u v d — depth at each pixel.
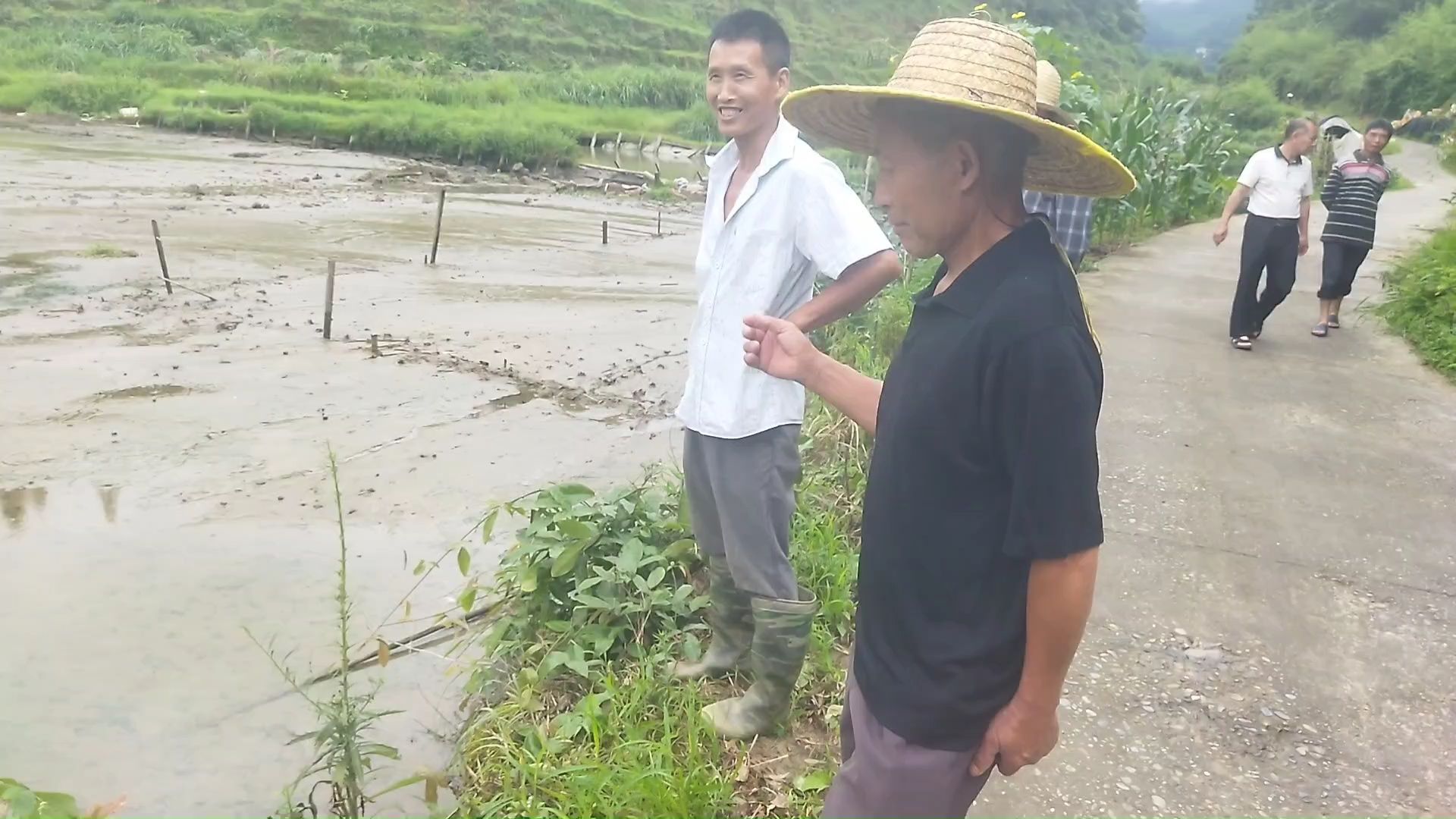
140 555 4.51
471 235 14.54
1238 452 5.23
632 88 41.88
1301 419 5.75
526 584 3.44
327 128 27.17
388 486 5.29
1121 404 5.91
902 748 1.74
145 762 3.22
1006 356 1.46
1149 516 4.46
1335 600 3.81
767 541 2.75
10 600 4.12
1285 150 6.88
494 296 10.09
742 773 2.82
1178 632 3.58
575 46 49.22
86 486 5.19
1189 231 14.05
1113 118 12.28
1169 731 3.06
